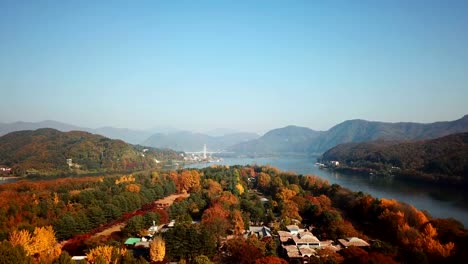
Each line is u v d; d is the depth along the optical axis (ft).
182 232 527.81
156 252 495.82
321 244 552.82
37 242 506.48
